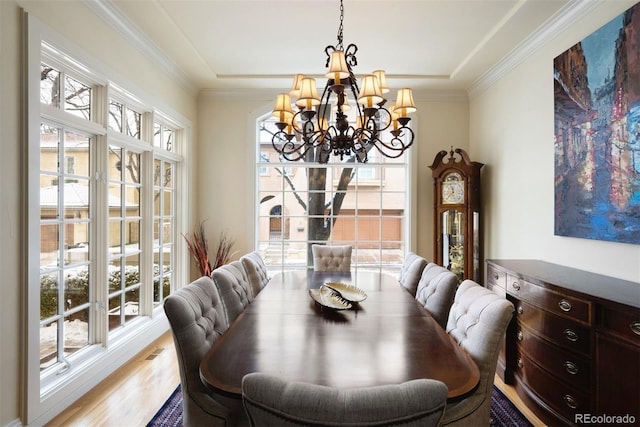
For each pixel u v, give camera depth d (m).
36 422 1.90
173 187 3.91
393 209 4.46
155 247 3.48
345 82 2.10
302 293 2.35
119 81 2.67
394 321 1.75
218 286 2.06
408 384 0.79
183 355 1.39
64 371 2.20
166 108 3.44
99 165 2.56
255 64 3.56
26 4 1.86
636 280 1.96
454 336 1.61
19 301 1.83
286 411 0.76
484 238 3.85
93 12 2.38
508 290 2.45
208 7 2.54
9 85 1.77
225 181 4.28
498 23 2.74
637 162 1.91
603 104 2.14
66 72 2.29
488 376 1.36
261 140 4.47
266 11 2.59
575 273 2.25
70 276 2.34
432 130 4.27
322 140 2.18
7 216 1.77
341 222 4.46
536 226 2.90
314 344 1.44
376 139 2.21
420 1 2.46
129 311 3.08
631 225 1.96
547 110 2.76
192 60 3.41
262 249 4.43
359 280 2.81
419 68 3.62
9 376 1.78
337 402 0.75
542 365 2.06
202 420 1.37
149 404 2.18
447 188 3.88
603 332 1.64
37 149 1.91
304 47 3.18
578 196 2.36
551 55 2.71
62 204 2.26
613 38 2.06
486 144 3.81
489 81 3.70
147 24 2.74
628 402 1.52
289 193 4.46
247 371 1.19
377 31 2.88
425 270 2.41
